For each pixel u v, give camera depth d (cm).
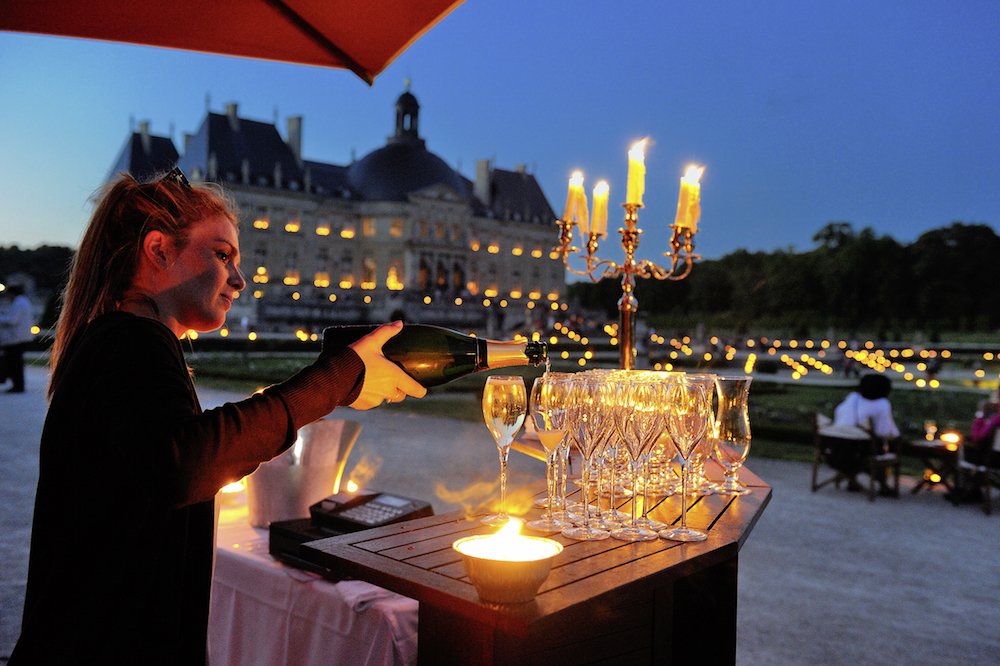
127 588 124
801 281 8588
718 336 5316
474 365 185
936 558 603
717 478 285
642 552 172
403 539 184
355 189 8625
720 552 178
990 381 2816
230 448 115
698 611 249
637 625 194
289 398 124
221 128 7738
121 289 142
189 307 145
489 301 8662
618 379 191
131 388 114
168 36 241
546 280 10181
